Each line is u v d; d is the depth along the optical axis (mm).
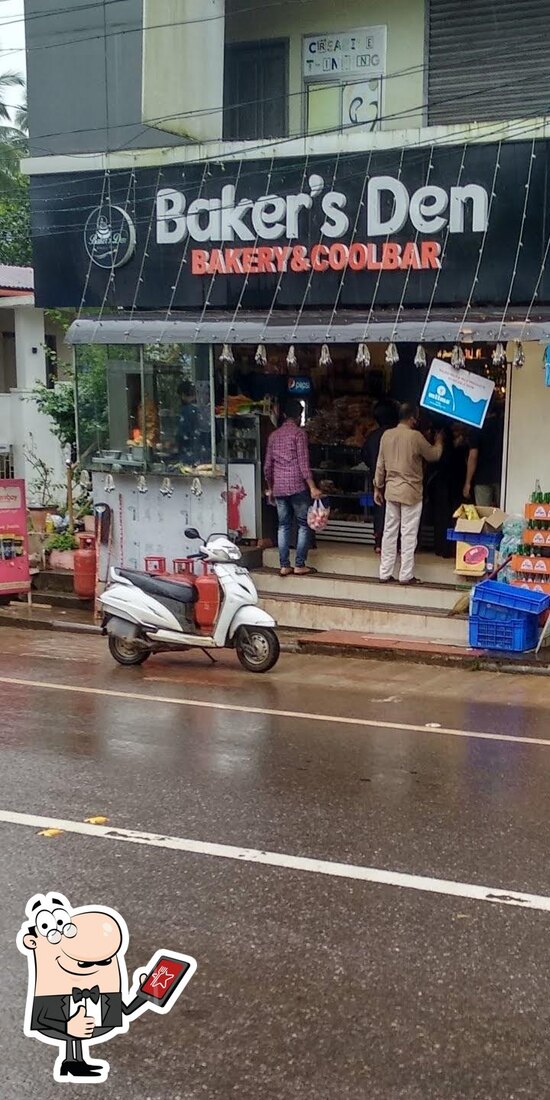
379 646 11242
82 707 8938
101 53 13336
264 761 7340
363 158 11938
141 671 10562
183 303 13172
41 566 15219
